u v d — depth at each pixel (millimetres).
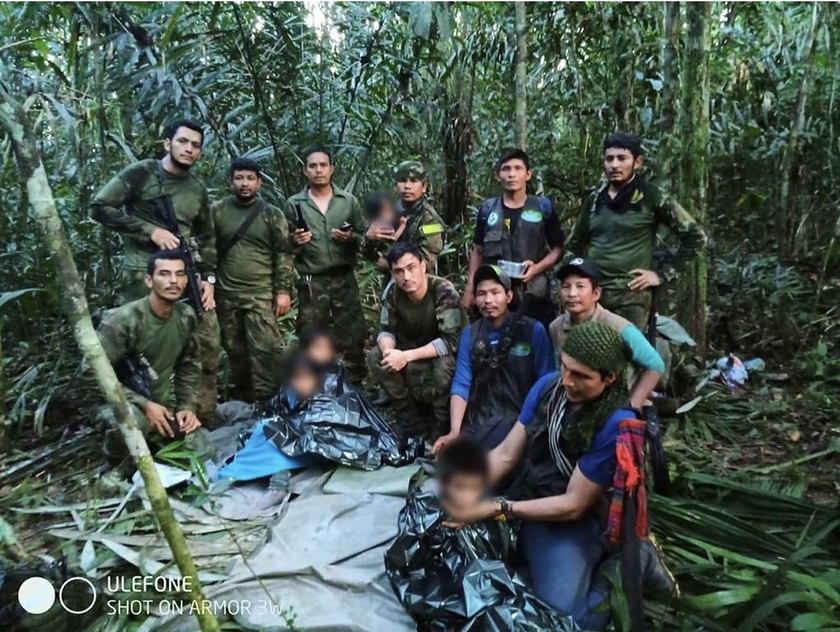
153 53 4398
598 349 1992
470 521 2221
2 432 3602
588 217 3543
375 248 4035
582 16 5363
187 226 3744
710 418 3783
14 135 1320
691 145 4324
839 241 6250
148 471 1474
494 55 5805
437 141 6406
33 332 4762
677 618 2123
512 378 3055
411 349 3615
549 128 6387
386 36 5281
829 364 4355
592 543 2275
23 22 3887
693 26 4188
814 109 7023
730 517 2625
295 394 3316
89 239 4824
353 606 2252
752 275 5742
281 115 5500
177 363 3482
